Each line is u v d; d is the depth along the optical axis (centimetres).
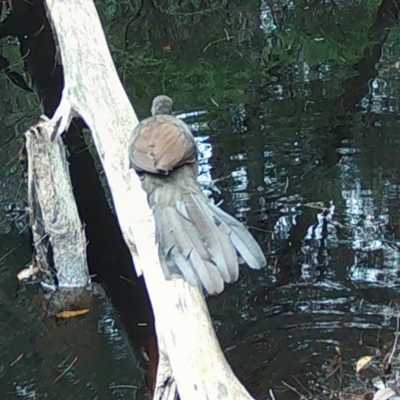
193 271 348
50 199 693
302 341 619
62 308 693
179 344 374
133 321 674
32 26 1101
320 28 1264
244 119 975
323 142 909
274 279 696
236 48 1202
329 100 1014
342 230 753
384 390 531
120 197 462
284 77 1098
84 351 638
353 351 602
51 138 627
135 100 1031
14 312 689
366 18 1286
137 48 1214
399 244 721
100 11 1345
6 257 757
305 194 810
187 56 1182
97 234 791
